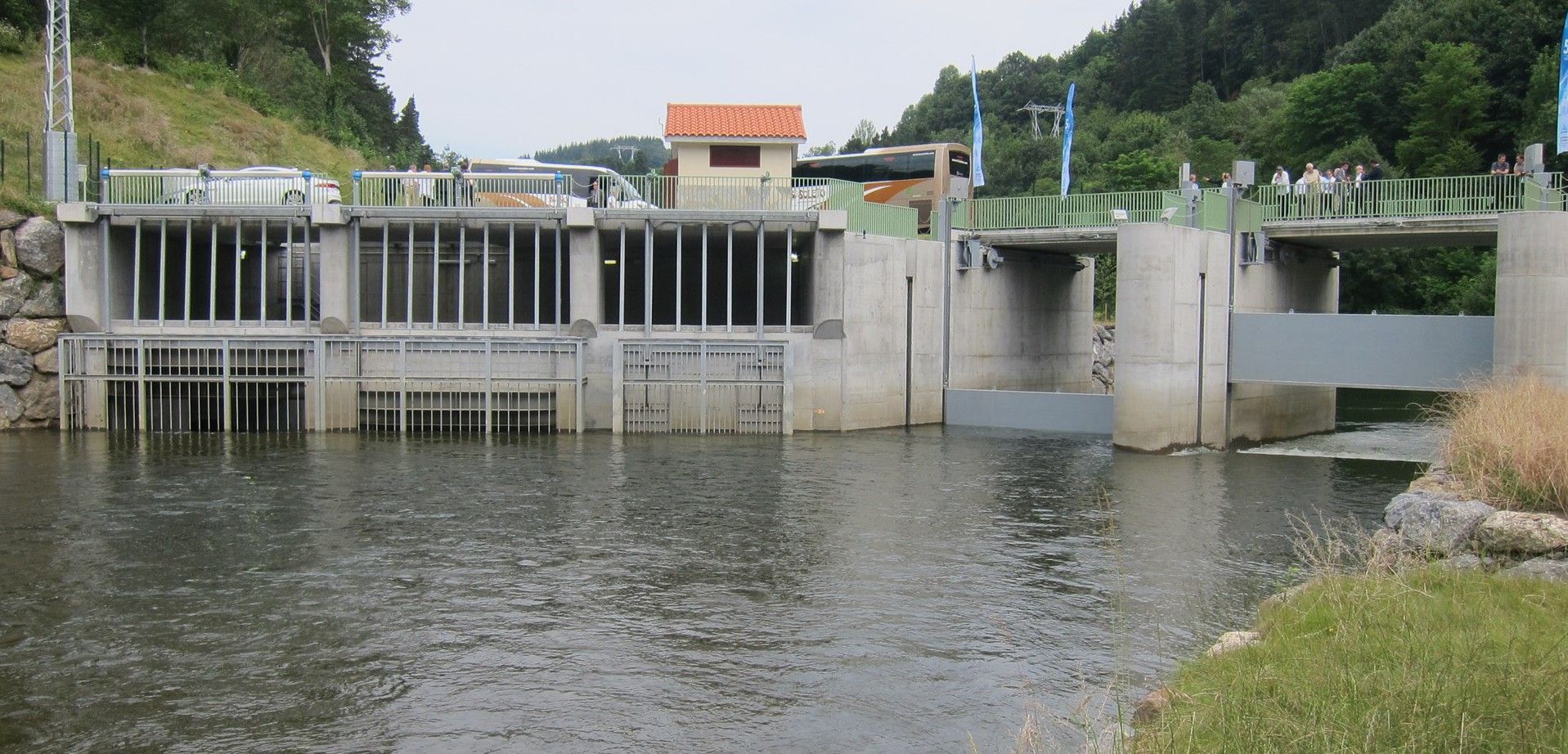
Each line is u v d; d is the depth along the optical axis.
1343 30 110.00
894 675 13.80
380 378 36.84
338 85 79.69
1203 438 36.12
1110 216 39.97
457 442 34.75
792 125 48.28
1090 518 23.50
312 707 12.73
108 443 33.47
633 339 37.28
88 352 36.34
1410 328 33.97
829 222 37.38
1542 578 12.54
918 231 44.88
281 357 37.47
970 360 43.31
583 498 25.25
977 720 12.39
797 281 45.50
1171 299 34.12
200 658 14.32
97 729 12.08
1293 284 41.75
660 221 37.69
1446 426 19.94
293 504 24.22
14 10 56.53
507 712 12.61
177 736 11.92
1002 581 18.20
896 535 21.69
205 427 37.88
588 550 20.23
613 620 16.02
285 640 15.07
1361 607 11.58
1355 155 74.94
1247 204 37.84
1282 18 118.00
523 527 22.12
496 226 38.44
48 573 18.33
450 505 24.33
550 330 38.25
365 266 43.34
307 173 38.19
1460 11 79.62
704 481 27.77
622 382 37.38
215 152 55.06
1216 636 15.18
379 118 91.00
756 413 37.81
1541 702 8.46
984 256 43.28
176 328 37.41
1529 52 72.69
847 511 24.00
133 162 49.56
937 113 148.12
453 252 43.47
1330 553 14.73
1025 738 10.84
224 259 43.78
